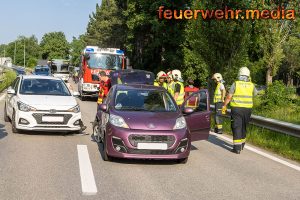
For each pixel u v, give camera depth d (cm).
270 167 821
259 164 845
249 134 1168
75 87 4206
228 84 2238
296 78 8481
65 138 1079
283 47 6788
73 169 737
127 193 602
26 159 800
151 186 645
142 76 1591
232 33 2211
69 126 1101
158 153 788
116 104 883
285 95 1859
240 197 605
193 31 2298
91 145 988
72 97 1200
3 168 721
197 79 3938
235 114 964
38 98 1132
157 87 974
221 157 906
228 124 1370
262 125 1130
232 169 789
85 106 2209
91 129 1271
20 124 1081
